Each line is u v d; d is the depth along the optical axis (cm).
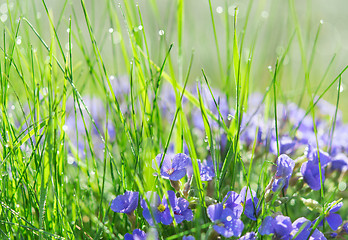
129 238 42
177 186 43
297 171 45
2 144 44
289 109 55
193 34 68
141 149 46
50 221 43
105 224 44
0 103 45
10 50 48
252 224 43
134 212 43
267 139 48
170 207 41
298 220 42
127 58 49
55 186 42
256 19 60
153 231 42
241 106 44
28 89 46
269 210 43
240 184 46
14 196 43
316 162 45
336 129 54
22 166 44
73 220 44
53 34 45
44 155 44
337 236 44
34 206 43
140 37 49
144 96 46
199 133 53
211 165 45
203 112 44
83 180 48
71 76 45
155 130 47
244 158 49
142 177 43
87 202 46
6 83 45
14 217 43
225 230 41
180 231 43
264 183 44
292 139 50
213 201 43
